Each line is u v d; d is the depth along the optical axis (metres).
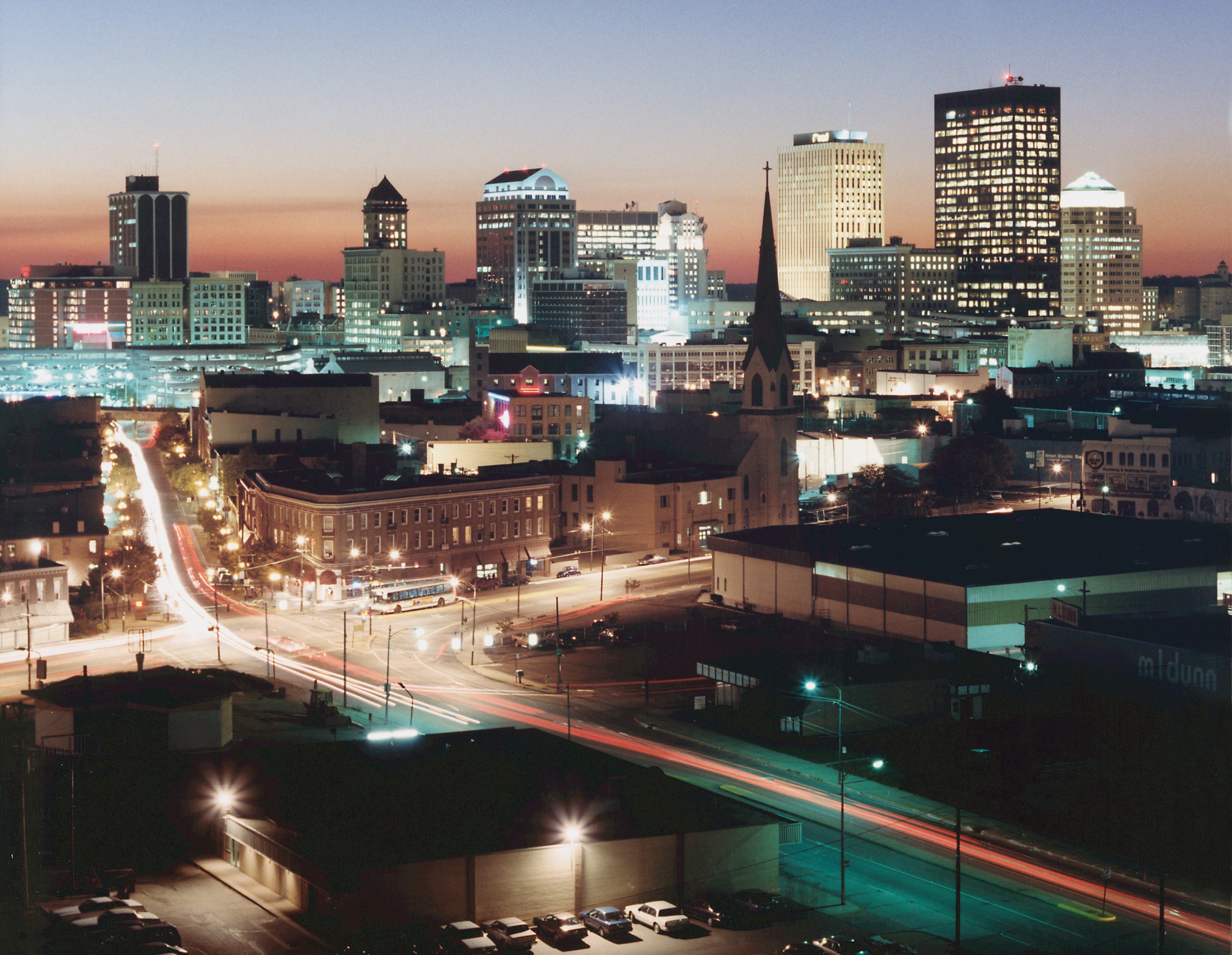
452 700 165.38
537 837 107.50
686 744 149.62
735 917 104.38
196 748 135.38
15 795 118.94
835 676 156.25
